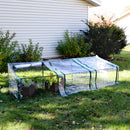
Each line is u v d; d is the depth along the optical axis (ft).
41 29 29.94
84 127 10.91
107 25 34.76
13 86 15.83
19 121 11.28
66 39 31.63
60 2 31.45
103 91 17.48
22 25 27.78
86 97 15.84
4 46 24.04
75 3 33.58
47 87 17.17
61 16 32.07
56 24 31.65
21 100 14.82
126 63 31.94
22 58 26.23
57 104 14.16
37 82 17.04
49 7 30.27
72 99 15.35
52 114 12.35
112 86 19.08
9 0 25.95
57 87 16.99
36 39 29.60
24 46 28.27
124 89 18.04
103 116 12.33
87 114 12.57
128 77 22.77
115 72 20.04
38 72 22.04
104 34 31.37
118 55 40.63
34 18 28.89
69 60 20.54
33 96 15.94
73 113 12.66
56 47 31.73
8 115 12.03
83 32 34.76
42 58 30.53
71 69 18.12
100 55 32.55
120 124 11.28
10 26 26.61
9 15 26.30
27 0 27.66
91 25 35.22
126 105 14.23
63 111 12.94
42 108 13.35
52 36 31.50
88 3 35.45
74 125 11.10
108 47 31.50
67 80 17.31
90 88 18.25
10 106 13.53
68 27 33.37
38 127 10.71
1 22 25.72
